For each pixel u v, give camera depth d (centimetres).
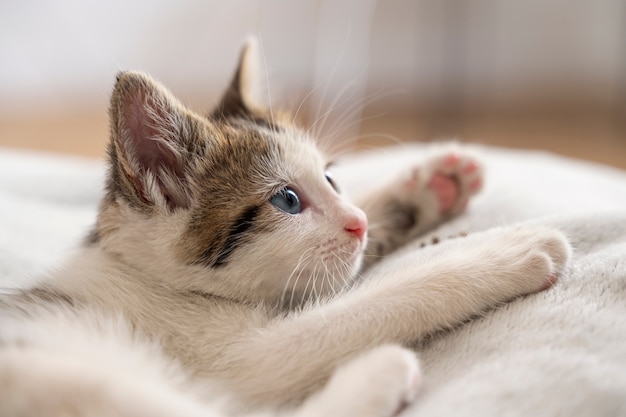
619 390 24
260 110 35
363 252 33
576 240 30
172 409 25
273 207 30
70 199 46
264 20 85
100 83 101
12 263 34
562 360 25
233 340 29
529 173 40
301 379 28
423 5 94
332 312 29
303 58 83
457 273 29
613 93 89
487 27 94
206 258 30
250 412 27
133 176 29
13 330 27
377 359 26
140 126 29
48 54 102
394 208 36
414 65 96
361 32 71
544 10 91
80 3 98
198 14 93
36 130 91
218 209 30
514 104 95
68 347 27
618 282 27
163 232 30
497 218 34
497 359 26
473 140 79
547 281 28
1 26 101
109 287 30
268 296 31
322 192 31
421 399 26
